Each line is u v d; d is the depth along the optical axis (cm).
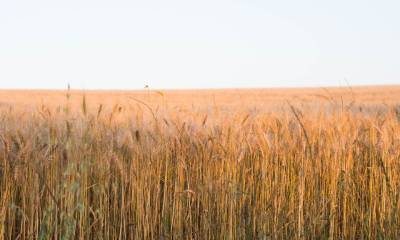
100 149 626
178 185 630
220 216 611
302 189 606
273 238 599
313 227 618
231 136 653
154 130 670
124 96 3747
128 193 630
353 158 686
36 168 592
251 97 3709
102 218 581
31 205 573
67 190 572
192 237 616
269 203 615
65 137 605
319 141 683
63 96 3684
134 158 626
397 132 691
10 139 590
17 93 4719
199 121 711
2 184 583
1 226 547
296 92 5012
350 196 644
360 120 730
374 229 619
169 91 5784
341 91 4916
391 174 643
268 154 652
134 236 612
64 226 572
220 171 621
